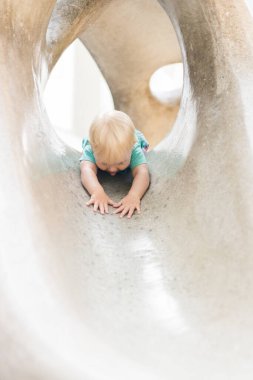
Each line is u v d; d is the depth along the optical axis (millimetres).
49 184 919
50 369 536
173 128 1421
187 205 988
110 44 1979
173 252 894
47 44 1354
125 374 536
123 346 599
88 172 1172
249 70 1035
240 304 702
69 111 4371
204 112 1090
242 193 858
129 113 2225
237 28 1086
